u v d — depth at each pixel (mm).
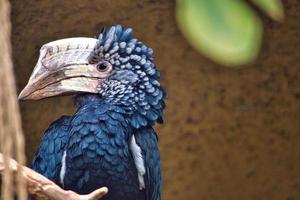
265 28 11094
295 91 12031
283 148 12508
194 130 12266
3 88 3094
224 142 12398
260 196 12781
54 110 10703
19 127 3162
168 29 10883
